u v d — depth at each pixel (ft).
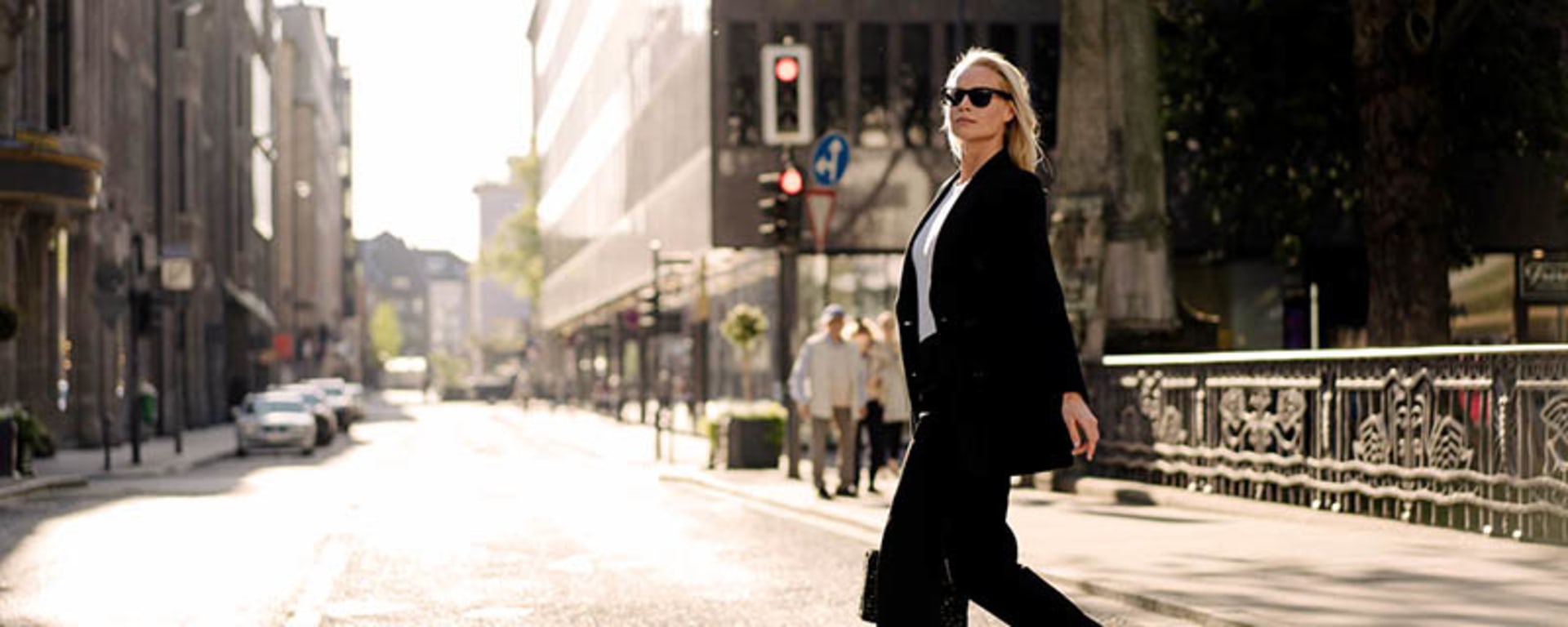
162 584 36.09
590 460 111.45
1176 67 77.00
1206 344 104.01
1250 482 49.62
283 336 284.61
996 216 15.81
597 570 38.58
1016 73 16.47
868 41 123.95
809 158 123.13
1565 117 76.43
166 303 145.07
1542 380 35.96
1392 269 69.67
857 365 61.21
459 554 42.39
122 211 146.10
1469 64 75.87
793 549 43.34
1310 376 45.52
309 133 377.30
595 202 242.17
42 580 36.73
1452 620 26.08
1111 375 60.13
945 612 16.20
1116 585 31.60
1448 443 39.37
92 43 132.67
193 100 182.70
